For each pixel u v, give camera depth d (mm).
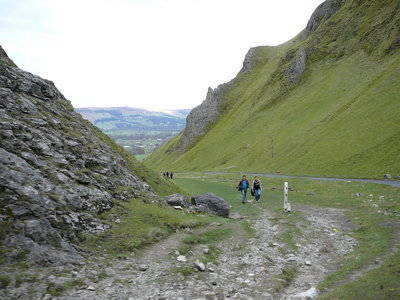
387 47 122812
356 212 32281
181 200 30516
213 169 124875
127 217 22406
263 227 26031
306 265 17938
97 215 21031
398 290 12688
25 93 29984
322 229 25969
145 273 15289
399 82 92375
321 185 55219
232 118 183750
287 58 177750
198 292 13539
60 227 17500
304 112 128250
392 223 25922
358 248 20609
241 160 121812
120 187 27062
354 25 155250
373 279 14141
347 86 123062
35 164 21391
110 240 18766
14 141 22156
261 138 131250
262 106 163625
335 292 13156
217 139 169375
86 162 26906
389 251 18969
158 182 37719
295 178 69250
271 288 14375
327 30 166500
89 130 34125
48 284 12766
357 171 65125
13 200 16875
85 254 16625
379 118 83000
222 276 15695
